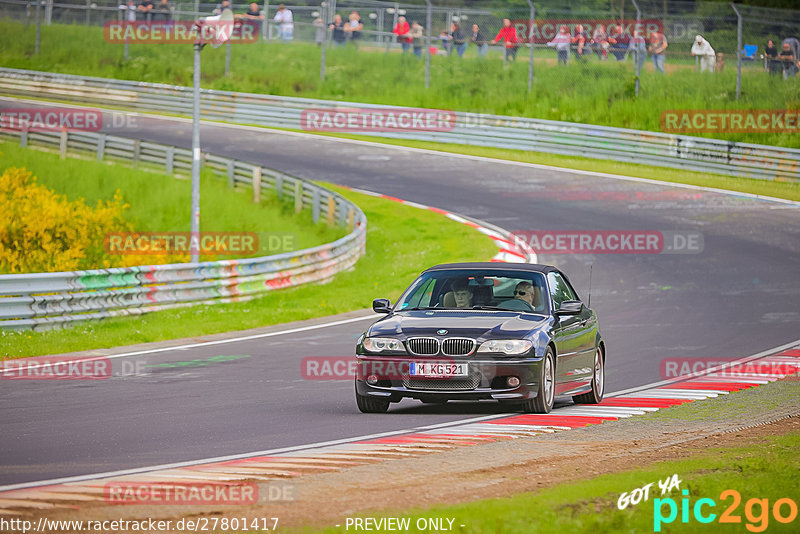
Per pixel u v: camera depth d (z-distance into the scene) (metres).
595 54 158.25
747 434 32.91
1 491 24.62
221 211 106.44
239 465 27.80
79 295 62.72
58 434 33.00
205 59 176.00
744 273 82.69
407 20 170.50
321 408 38.81
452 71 164.62
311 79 167.12
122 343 57.66
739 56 145.38
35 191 96.44
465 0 168.88
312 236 102.38
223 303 73.00
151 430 33.78
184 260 89.88
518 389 35.91
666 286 78.19
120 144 122.62
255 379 46.22
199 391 42.72
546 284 39.78
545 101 151.38
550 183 121.38
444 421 35.78
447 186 120.44
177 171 119.00
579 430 33.78
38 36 181.75
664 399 41.78
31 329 59.84
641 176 125.19
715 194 115.62
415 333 36.31
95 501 23.44
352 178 124.50
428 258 89.88
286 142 144.88
